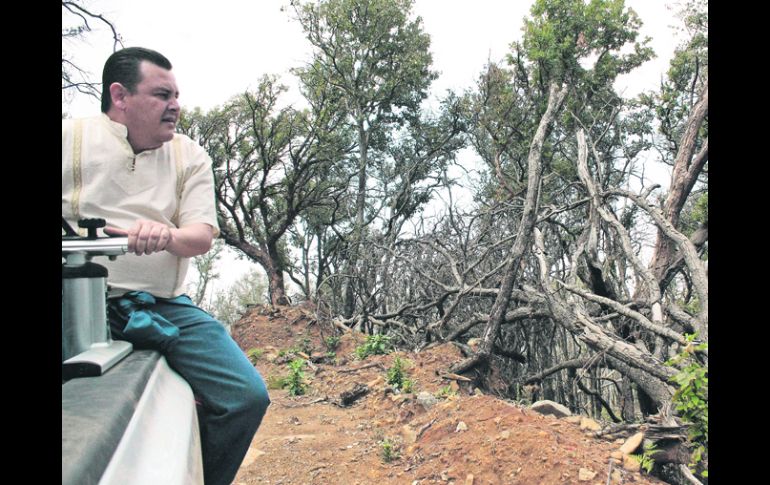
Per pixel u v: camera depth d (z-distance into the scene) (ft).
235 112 87.04
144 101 7.63
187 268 8.36
